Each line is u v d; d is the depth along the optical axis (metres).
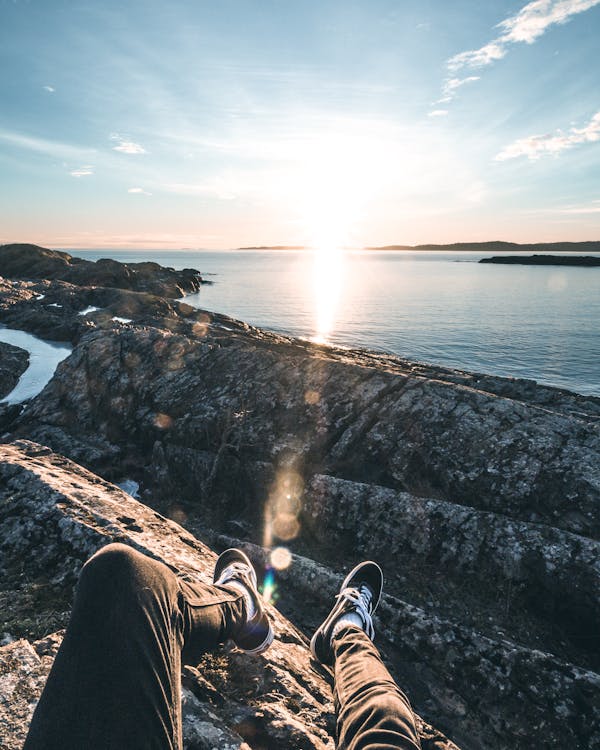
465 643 7.80
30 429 17.28
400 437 12.14
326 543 10.88
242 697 3.02
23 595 3.92
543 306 84.38
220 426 14.30
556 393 21.88
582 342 51.34
